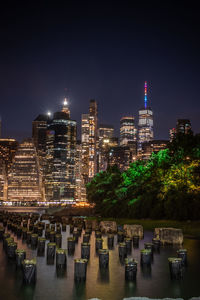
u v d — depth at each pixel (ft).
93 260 79.97
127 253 90.17
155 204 215.10
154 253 90.68
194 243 111.24
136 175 257.14
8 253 80.07
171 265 61.31
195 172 189.47
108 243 103.96
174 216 185.88
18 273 66.54
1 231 123.95
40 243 88.38
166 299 49.88
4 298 50.44
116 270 68.85
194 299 49.65
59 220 246.06
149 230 158.92
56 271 67.77
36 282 59.26
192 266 73.67
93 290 54.49
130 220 217.77
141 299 49.93
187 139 199.11
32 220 188.65
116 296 51.47
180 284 58.18
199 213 173.68
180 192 187.83
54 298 50.42
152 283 58.85
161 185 211.00
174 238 107.24
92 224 190.49
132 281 60.03
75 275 59.52
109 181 316.81
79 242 116.88
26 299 49.96
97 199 339.57
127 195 263.49
